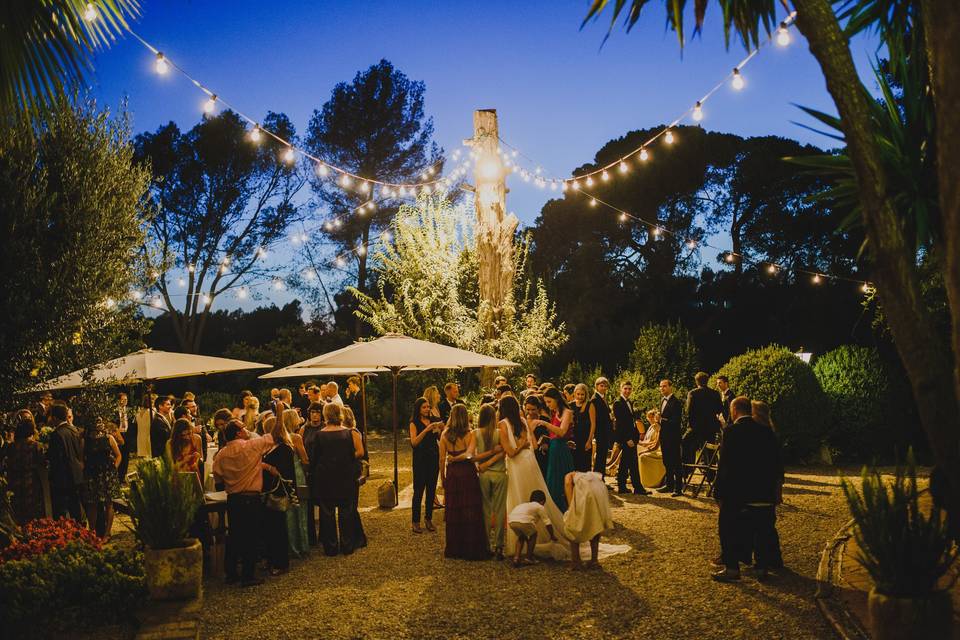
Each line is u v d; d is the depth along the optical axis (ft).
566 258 100.12
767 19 18.10
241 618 19.83
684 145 94.53
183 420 27.84
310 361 35.65
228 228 105.60
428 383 59.98
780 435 45.91
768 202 92.99
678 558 24.30
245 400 34.71
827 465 47.24
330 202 110.93
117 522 34.50
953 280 10.44
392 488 35.19
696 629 17.87
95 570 20.22
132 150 33.94
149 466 21.43
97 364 31.24
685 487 36.47
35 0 19.77
